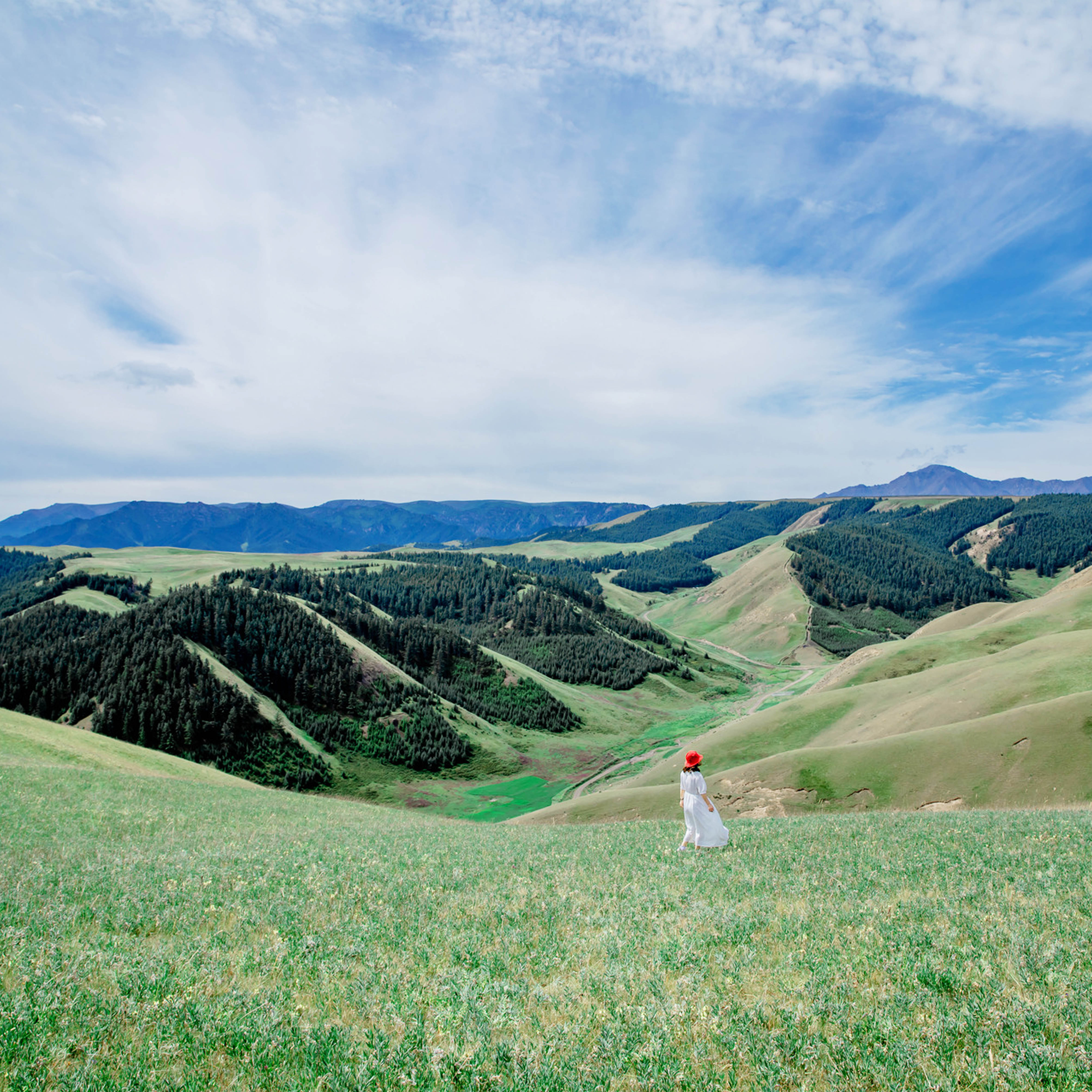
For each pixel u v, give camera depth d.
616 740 155.50
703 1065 6.44
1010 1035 6.52
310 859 18.17
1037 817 20.80
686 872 14.57
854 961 8.52
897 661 95.94
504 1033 7.27
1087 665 59.38
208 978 8.77
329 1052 6.83
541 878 14.93
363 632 170.62
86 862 17.31
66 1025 7.25
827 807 48.62
